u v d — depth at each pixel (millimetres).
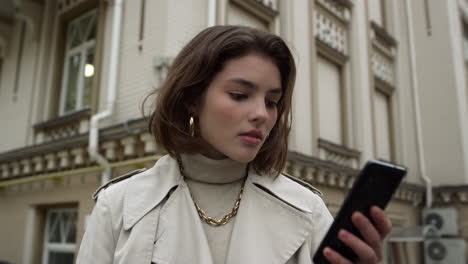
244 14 5047
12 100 5988
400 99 8430
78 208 4652
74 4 5508
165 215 1067
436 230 7598
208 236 1077
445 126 8234
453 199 7906
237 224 1061
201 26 4320
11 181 5355
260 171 1169
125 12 4578
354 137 6543
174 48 3986
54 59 5590
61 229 4957
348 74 6742
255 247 1017
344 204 827
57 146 4586
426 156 8375
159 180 1144
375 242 792
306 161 4898
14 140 5738
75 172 4410
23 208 5262
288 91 1163
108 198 1132
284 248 1025
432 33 8719
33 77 5734
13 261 5164
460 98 8258
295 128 5152
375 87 7695
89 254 1074
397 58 8625
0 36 6285
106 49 4770
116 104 4305
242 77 987
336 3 6746
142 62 4133
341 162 6098
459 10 9180
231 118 985
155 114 1200
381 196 822
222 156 1140
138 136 3727
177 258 1012
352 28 6957
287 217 1072
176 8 4094
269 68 1017
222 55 1030
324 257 821
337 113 6445
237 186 1166
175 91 1106
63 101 5469
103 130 4059
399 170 824
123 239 1048
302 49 5570
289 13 5492
